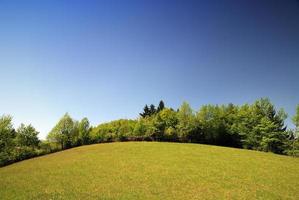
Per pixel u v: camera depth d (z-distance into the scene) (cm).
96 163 4000
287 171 3291
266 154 4784
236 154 4656
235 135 7181
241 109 7394
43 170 3734
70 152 5834
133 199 2155
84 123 7819
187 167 3516
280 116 6209
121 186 2597
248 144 6581
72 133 7406
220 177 2939
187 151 5003
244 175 3036
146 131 7900
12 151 5809
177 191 2395
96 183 2753
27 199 2230
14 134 6100
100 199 2162
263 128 6162
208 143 7606
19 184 2908
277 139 5912
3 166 5316
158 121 7912
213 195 2256
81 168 3659
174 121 7794
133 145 6100
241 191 2377
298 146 5638
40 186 2723
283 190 2412
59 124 7300
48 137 7119
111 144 6612
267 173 3148
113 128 8694
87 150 5828
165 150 5169
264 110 6612
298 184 2653
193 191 2389
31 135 6272
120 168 3534
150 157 4372
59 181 2922
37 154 6588
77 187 2605
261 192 2341
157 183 2697
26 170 3938
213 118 7500
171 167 3525
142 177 2977
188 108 7444
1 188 2753
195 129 7362
